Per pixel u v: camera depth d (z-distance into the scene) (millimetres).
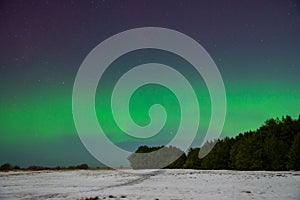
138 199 18375
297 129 58719
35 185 28625
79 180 34281
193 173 42406
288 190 22297
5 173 47844
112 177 38438
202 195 20016
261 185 25328
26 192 23000
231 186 25078
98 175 42625
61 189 24984
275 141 55812
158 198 18734
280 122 61906
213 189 23266
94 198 19000
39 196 20766
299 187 23875
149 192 21922
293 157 51500
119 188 25234
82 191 23375
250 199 18312
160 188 24516
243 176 34281
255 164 55469
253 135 62281
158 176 37812
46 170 57000
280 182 27359
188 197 19156
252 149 57625
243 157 57812
